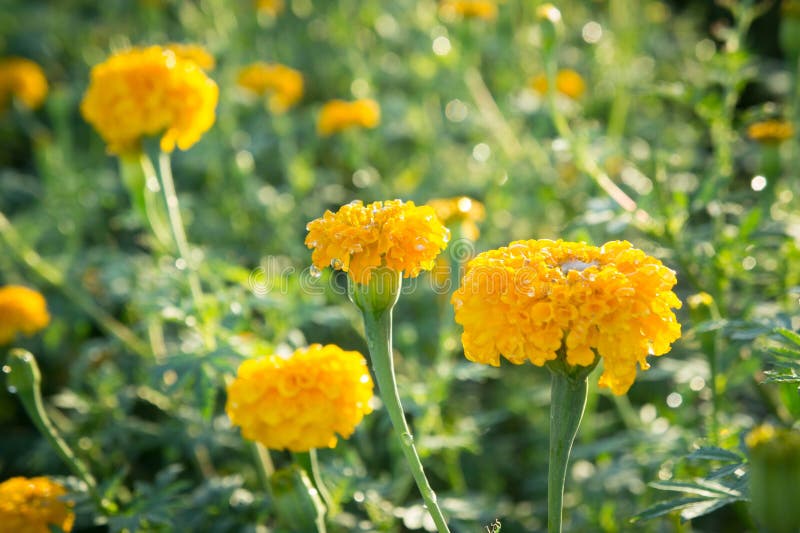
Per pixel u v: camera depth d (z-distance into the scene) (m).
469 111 4.30
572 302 1.31
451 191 3.83
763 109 2.40
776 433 1.21
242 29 5.06
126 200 4.13
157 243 2.56
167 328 3.30
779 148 2.53
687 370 2.37
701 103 2.40
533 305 1.32
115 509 1.98
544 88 3.76
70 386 3.20
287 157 3.90
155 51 2.26
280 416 1.67
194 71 2.27
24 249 2.90
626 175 3.19
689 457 1.52
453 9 3.67
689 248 2.29
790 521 1.18
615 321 1.30
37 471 2.71
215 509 2.17
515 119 4.09
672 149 3.76
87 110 2.28
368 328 1.49
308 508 1.69
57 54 5.73
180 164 4.37
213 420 2.69
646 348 1.34
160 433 2.68
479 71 4.92
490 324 1.35
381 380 1.50
